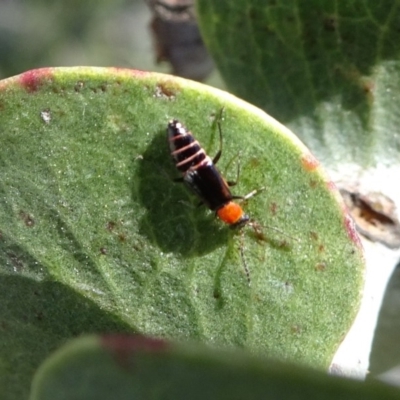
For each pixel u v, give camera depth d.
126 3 0.11
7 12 0.11
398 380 0.05
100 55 0.11
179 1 0.05
